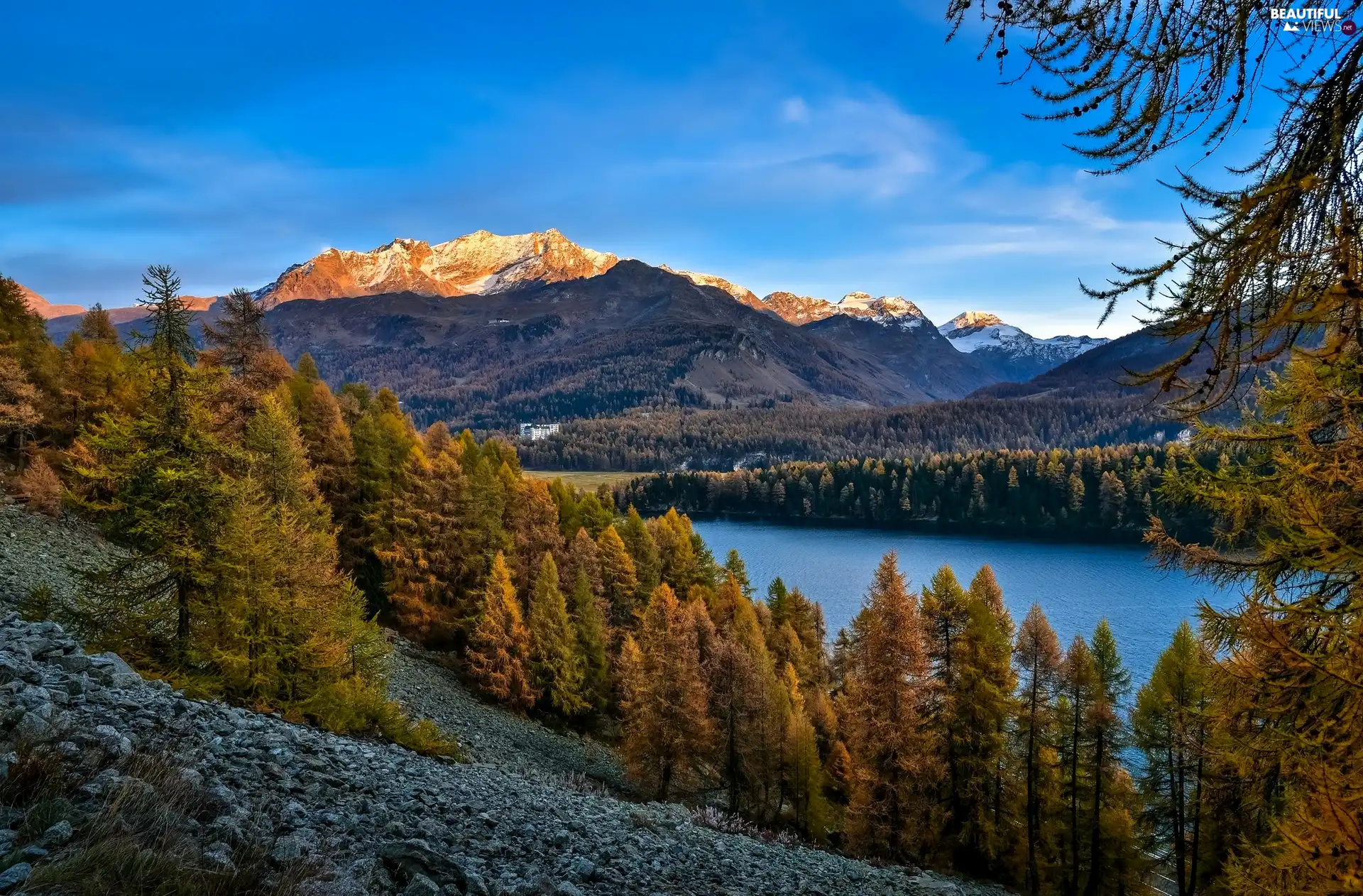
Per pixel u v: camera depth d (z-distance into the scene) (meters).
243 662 16.38
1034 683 25.42
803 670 44.75
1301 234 3.96
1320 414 6.93
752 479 181.50
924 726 25.45
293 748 10.79
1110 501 132.38
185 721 9.96
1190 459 9.82
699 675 33.25
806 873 14.89
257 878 5.64
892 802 24.47
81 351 42.75
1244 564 8.62
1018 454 155.25
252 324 36.53
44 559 24.58
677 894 10.38
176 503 15.84
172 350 16.30
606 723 41.53
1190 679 22.91
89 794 5.99
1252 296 4.03
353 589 23.42
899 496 161.00
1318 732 6.73
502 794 13.63
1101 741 24.55
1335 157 3.78
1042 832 25.44
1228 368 4.13
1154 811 25.02
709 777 35.62
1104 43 4.11
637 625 48.91
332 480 41.25
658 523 61.72
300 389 43.88
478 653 36.84
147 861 5.06
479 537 43.06
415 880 7.00
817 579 96.88
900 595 24.70
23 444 35.75
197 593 16.75
